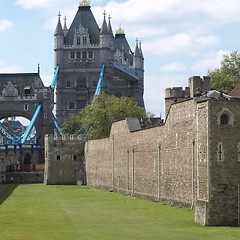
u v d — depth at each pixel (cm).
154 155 7956
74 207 7144
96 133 14788
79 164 13888
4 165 14625
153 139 8006
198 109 5659
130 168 9231
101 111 15062
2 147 17525
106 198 8638
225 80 13038
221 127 5497
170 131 7275
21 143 18738
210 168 5459
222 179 5469
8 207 7112
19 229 5006
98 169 11844
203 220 5403
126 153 9469
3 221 5603
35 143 19912
